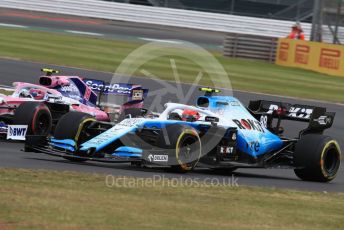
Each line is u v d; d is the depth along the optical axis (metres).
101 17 153.62
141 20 153.62
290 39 112.06
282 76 97.12
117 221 22.80
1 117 44.03
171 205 26.05
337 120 67.25
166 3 162.12
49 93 47.44
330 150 38.19
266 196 30.30
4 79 71.00
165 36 135.62
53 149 36.22
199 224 23.47
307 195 31.88
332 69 103.38
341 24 118.50
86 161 37.06
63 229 21.31
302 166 37.62
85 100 49.66
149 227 22.42
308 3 159.00
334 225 25.56
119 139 34.94
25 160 35.12
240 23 150.38
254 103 41.09
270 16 158.88
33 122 42.03
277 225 24.55
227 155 37.06
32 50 96.19
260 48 116.31
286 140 40.25
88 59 93.38
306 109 39.88
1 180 27.73
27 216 22.41
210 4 162.50
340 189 35.88
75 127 35.81
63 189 27.05
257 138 38.50
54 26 133.25
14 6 153.88
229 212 25.83
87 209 24.06
